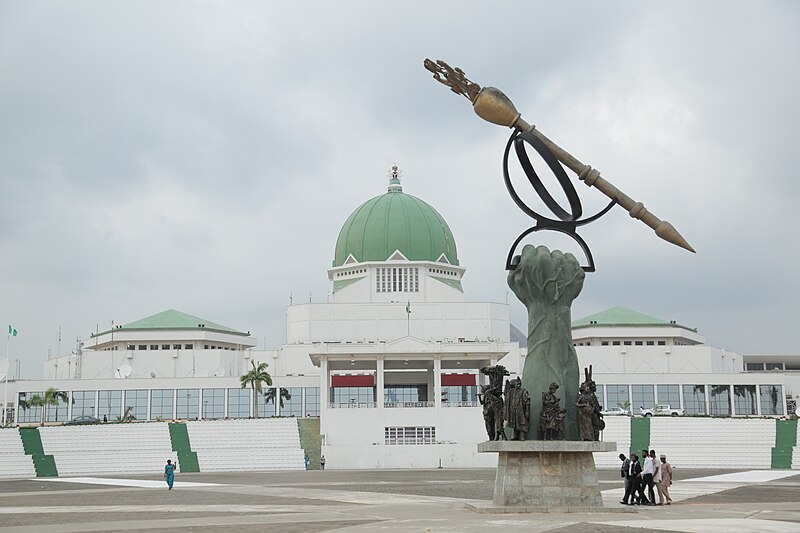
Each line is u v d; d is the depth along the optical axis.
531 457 43.75
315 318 159.50
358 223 162.62
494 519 39.34
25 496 62.78
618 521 38.03
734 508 45.75
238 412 155.62
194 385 156.25
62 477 100.31
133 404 156.00
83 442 120.31
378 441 118.94
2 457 107.88
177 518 42.66
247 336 188.25
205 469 111.31
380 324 158.62
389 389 150.50
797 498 54.78
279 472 102.69
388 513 43.53
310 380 155.12
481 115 47.69
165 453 114.00
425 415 119.81
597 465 110.75
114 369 169.50
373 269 159.88
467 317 158.62
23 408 156.50
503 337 159.75
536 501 43.34
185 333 175.88
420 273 159.62
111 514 45.75
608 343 178.38
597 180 47.38
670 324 178.38
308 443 124.25
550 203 48.72
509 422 44.12
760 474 86.69
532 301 46.69
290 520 40.47
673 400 158.00
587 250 47.62
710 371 168.75
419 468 114.56
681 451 114.62
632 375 158.75
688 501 52.06
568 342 46.28
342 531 35.00
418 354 121.94
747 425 119.88
